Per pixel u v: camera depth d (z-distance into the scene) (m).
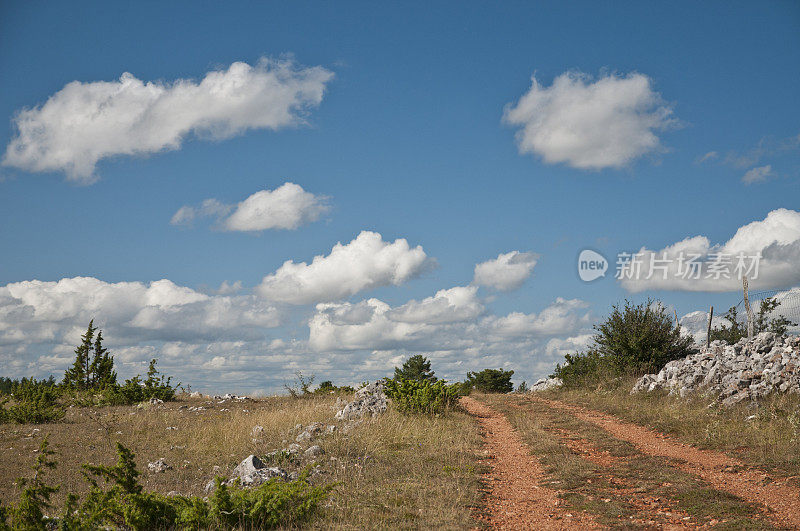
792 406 14.95
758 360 18.72
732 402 16.86
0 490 10.80
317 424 16.44
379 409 18.92
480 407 26.12
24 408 20.48
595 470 11.38
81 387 31.03
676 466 11.49
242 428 16.95
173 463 13.12
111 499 7.82
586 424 17.55
